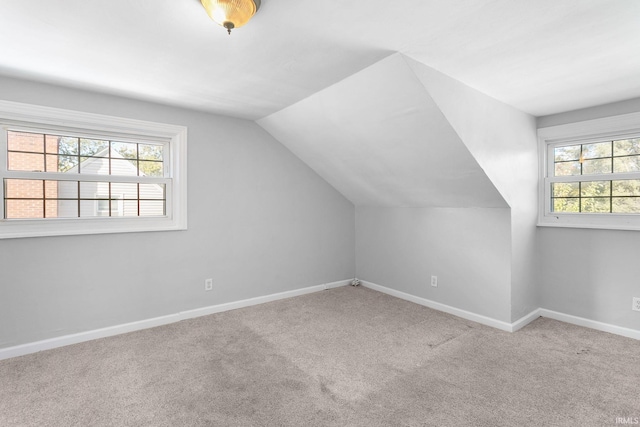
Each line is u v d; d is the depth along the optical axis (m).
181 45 1.90
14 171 2.45
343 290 4.21
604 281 2.87
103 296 2.76
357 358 2.38
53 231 2.54
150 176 3.04
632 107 2.71
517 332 2.86
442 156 2.70
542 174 3.25
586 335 2.78
